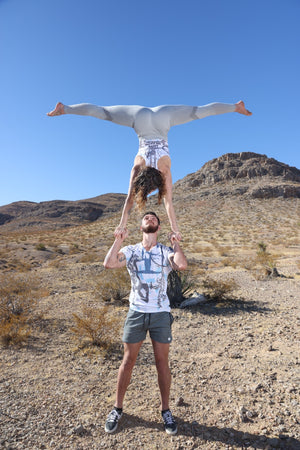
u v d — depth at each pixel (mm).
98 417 3660
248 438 3199
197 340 6418
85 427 3473
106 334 6523
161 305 3154
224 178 113188
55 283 14445
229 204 81062
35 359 5445
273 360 5074
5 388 4391
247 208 75188
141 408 3848
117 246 2934
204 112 2713
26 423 3545
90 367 5109
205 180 117438
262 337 6348
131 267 3170
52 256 28266
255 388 4141
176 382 4527
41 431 3402
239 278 14852
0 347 6039
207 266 20062
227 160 128750
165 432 3371
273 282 13648
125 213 2836
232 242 36906
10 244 37562
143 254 3168
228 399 3973
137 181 2543
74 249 32219
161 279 3160
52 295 11492
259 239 39094
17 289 10883
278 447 3025
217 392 4172
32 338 6508
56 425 3510
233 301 10016
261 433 3264
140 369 5020
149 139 2670
